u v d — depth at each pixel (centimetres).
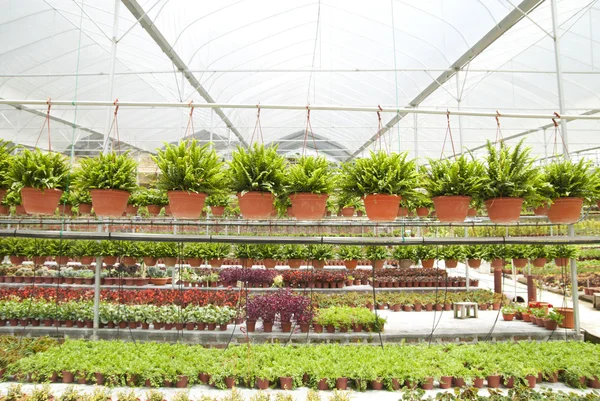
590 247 1759
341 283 1225
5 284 1191
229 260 1400
